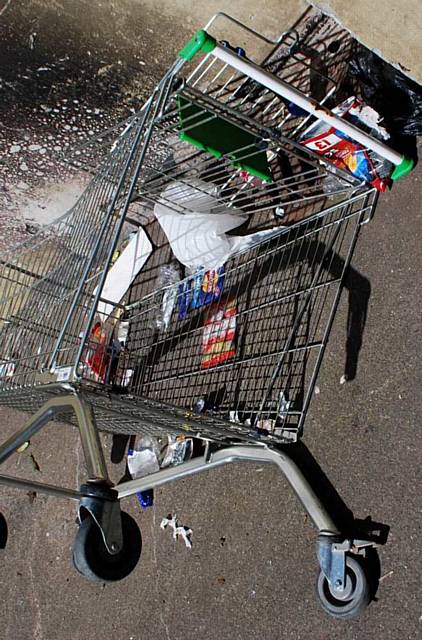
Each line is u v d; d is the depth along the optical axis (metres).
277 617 2.24
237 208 2.78
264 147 2.32
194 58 2.54
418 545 1.96
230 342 2.83
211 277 3.03
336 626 2.07
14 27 2.49
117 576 1.86
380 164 2.40
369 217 2.47
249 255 2.92
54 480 3.43
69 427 3.49
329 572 2.02
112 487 1.77
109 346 2.85
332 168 2.53
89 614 2.93
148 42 2.53
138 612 2.72
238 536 2.47
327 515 2.11
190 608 2.53
